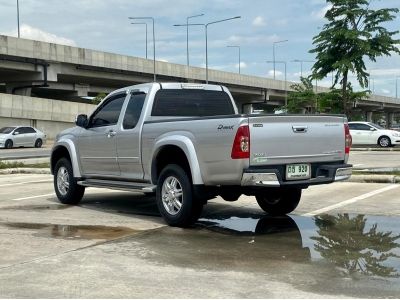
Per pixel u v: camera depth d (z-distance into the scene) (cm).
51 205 1058
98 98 6681
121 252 660
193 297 492
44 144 4019
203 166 778
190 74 7388
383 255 641
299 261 616
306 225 830
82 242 714
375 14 3631
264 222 859
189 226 820
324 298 488
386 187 1245
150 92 904
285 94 9331
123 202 1095
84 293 503
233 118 736
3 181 1534
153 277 555
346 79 3803
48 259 624
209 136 765
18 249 671
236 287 521
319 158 802
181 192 812
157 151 841
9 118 4916
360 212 935
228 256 641
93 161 1003
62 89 6788
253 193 800
